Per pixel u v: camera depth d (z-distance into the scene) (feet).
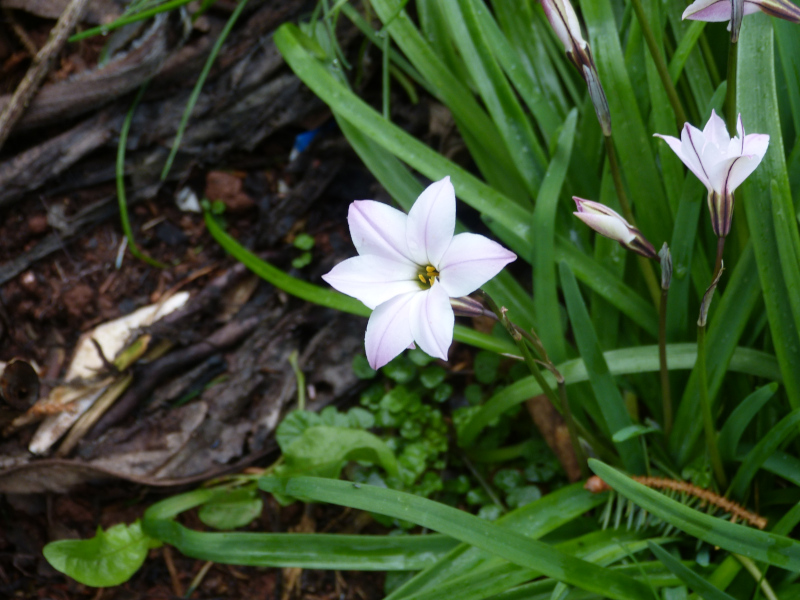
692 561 0.85
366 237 0.73
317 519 1.02
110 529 0.93
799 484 0.83
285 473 0.96
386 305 0.72
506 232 0.95
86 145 1.07
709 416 0.82
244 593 0.99
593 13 0.89
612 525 0.91
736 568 0.83
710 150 0.68
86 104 1.06
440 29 0.99
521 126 0.94
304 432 0.96
